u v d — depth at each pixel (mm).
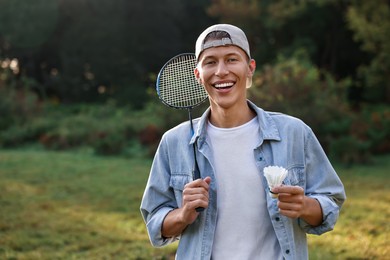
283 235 2062
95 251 5574
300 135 2184
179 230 2141
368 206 7668
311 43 24984
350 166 12648
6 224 6695
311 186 2207
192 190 2041
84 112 21062
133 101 27016
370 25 17531
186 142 2262
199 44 2154
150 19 28484
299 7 23531
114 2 27781
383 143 14922
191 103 2525
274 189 1935
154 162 2326
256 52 25875
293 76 13656
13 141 17188
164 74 2572
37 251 5566
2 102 18812
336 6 24234
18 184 9945
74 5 27562
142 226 6723
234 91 2139
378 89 22688
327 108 13836
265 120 2189
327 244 5547
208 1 29891
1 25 26797
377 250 5250
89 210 7789
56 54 29625
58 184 10062
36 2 26859
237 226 2100
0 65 28297
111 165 12797
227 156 2164
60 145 16453
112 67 28203
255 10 24922
